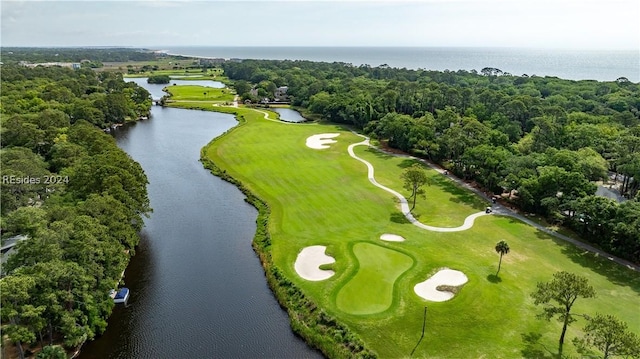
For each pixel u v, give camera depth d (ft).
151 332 150.61
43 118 357.41
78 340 134.82
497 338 143.43
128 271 192.13
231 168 340.18
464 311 157.48
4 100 469.57
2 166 228.22
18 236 199.82
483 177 285.64
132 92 640.58
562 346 139.44
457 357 135.13
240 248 215.10
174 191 296.51
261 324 156.25
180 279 185.88
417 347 139.74
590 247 210.38
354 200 269.23
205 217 253.03
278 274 183.42
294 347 144.77
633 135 312.09
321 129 481.46
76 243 143.02
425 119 411.34
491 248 207.10
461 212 251.39
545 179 241.35
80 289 137.49
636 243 192.03
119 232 173.78
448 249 205.57
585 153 297.33
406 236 219.20
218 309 164.55
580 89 620.49
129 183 218.18
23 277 122.62
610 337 118.21
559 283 135.03
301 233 224.94
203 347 143.64
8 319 128.16
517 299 164.96
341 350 139.44
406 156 371.97
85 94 618.85
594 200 214.69
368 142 422.41
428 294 169.07
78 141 314.96
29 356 132.26
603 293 170.81
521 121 437.58
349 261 192.75
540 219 241.96
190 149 408.87
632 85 639.76
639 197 230.89
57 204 193.77
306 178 312.71
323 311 156.97
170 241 222.07
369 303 163.22
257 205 266.98
